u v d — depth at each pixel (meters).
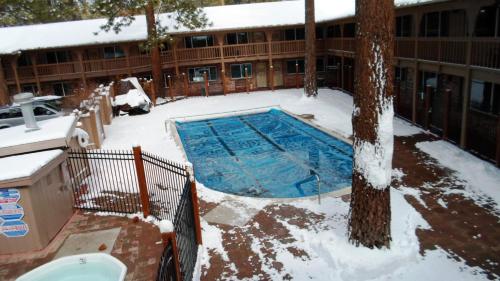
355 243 8.86
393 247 8.82
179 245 7.09
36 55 31.83
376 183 8.35
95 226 10.20
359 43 8.11
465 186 12.08
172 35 31.89
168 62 32.50
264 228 10.18
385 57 7.96
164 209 10.77
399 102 20.98
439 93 19.12
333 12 31.06
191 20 29.00
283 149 18.94
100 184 13.10
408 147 15.91
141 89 29.20
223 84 32.59
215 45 34.31
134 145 9.99
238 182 15.11
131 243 9.24
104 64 31.20
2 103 25.70
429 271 8.20
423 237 9.46
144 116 25.78
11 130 12.05
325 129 20.00
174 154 16.80
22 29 32.03
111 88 27.14
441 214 10.48
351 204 8.93
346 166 16.16
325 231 9.76
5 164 9.45
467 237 9.37
